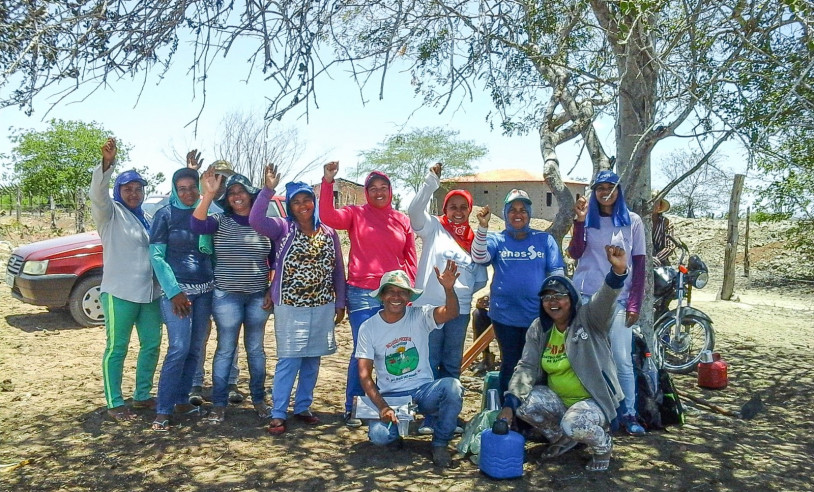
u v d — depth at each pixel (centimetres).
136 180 532
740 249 2075
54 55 350
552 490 414
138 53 368
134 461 459
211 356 765
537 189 4688
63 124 2381
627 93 532
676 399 539
